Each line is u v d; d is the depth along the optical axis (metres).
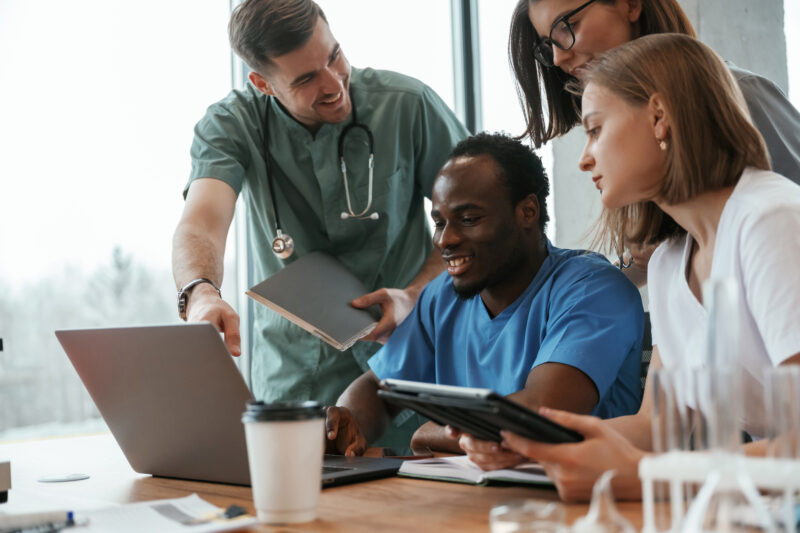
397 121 1.87
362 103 1.87
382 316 1.65
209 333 0.97
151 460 1.18
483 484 1.00
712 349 0.60
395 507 0.89
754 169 1.04
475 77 2.96
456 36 2.97
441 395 0.85
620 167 1.06
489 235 1.40
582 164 1.13
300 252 1.88
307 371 1.88
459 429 0.99
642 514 0.79
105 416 1.20
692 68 1.03
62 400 2.42
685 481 0.63
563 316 1.36
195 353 1.00
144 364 1.07
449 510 0.87
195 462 1.12
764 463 0.62
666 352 1.17
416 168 1.93
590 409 1.28
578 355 1.29
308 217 1.89
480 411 0.83
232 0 2.66
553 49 1.50
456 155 1.45
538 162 1.47
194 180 1.85
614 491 0.84
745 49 2.48
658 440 0.67
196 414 1.06
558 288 1.41
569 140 2.68
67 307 2.43
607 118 1.07
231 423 1.02
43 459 1.42
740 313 1.00
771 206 0.96
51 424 2.40
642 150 1.05
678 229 1.18
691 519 0.60
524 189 1.43
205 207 1.78
